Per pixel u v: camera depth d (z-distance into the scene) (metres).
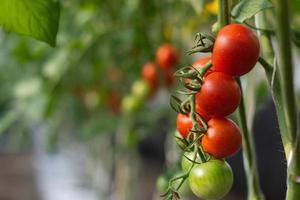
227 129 0.52
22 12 0.61
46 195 3.11
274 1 0.45
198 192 0.53
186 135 0.54
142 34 1.26
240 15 0.54
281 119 0.53
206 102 0.52
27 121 1.59
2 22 0.61
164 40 1.19
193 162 0.53
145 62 1.32
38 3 0.61
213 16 0.80
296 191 0.51
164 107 1.36
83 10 1.30
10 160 4.55
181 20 1.19
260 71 1.05
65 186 3.04
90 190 2.65
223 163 0.53
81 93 1.69
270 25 0.61
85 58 1.37
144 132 1.35
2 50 1.71
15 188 3.70
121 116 1.42
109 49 1.33
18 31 0.62
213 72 0.52
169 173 0.90
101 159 2.11
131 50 1.33
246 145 0.60
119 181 1.74
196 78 0.52
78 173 3.26
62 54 1.27
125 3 1.27
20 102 1.43
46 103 1.41
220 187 0.53
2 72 1.90
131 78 1.50
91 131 1.38
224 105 0.52
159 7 1.19
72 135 2.49
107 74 1.55
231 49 0.50
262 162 2.20
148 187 2.88
